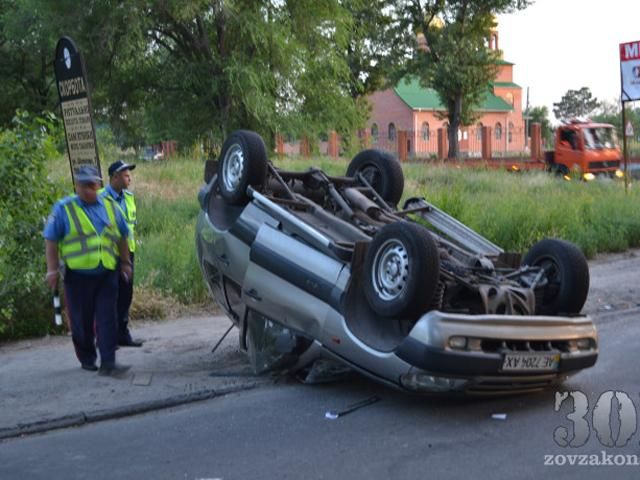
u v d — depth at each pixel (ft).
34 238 31.01
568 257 22.98
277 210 23.73
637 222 54.19
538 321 21.17
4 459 18.69
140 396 22.72
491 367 20.36
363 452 18.83
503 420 21.16
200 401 22.76
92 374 25.04
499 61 147.74
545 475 17.53
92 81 96.43
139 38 89.66
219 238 25.52
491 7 142.92
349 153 107.14
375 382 24.14
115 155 88.07
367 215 24.94
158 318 33.50
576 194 65.26
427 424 20.77
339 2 102.53
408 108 208.44
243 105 97.40
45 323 31.07
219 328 31.65
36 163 31.45
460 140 210.79
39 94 120.98
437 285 20.51
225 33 95.86
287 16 96.84
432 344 19.90
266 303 23.77
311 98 101.09
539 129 115.34
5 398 22.72
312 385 23.95
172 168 71.15
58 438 20.07
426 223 28.07
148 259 38.55
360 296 21.89
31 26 98.48
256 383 24.00
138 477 17.52
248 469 17.88
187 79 94.43
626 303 36.78
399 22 147.54
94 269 24.38
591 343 22.40
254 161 24.89
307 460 18.37
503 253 24.41
